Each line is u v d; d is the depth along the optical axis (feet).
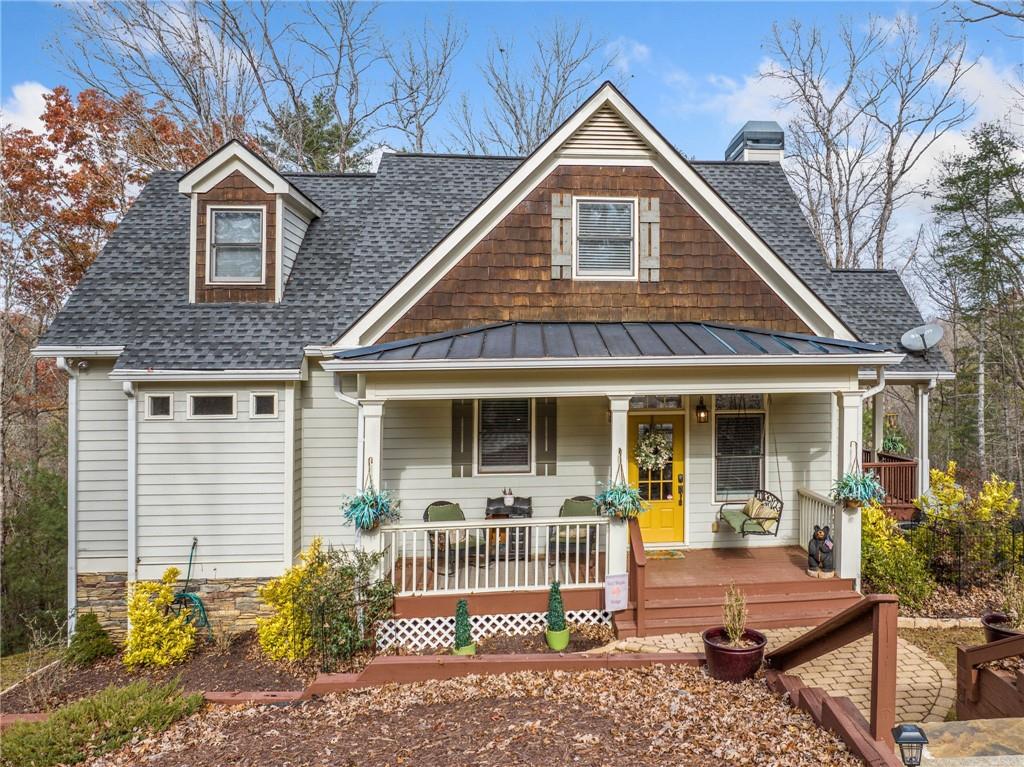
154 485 32.71
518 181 33.50
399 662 22.52
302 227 39.70
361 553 28.12
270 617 30.73
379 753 16.81
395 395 29.27
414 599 28.73
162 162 73.72
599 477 36.29
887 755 14.02
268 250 36.11
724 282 34.71
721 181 44.83
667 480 36.50
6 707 27.22
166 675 28.96
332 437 35.29
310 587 27.53
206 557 33.01
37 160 70.18
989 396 86.28
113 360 33.78
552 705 19.33
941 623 29.35
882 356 29.68
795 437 36.91
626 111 33.83
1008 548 33.35
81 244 70.90
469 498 35.63
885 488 41.73
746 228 34.06
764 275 34.76
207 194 35.91
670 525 36.42
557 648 26.84
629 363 28.84
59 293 72.08
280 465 33.30
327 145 90.89
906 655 26.03
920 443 41.32
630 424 36.29
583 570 32.19
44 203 69.77
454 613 28.89
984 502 34.35
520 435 36.04
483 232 33.96
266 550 33.27
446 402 35.55
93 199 70.49
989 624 24.97
